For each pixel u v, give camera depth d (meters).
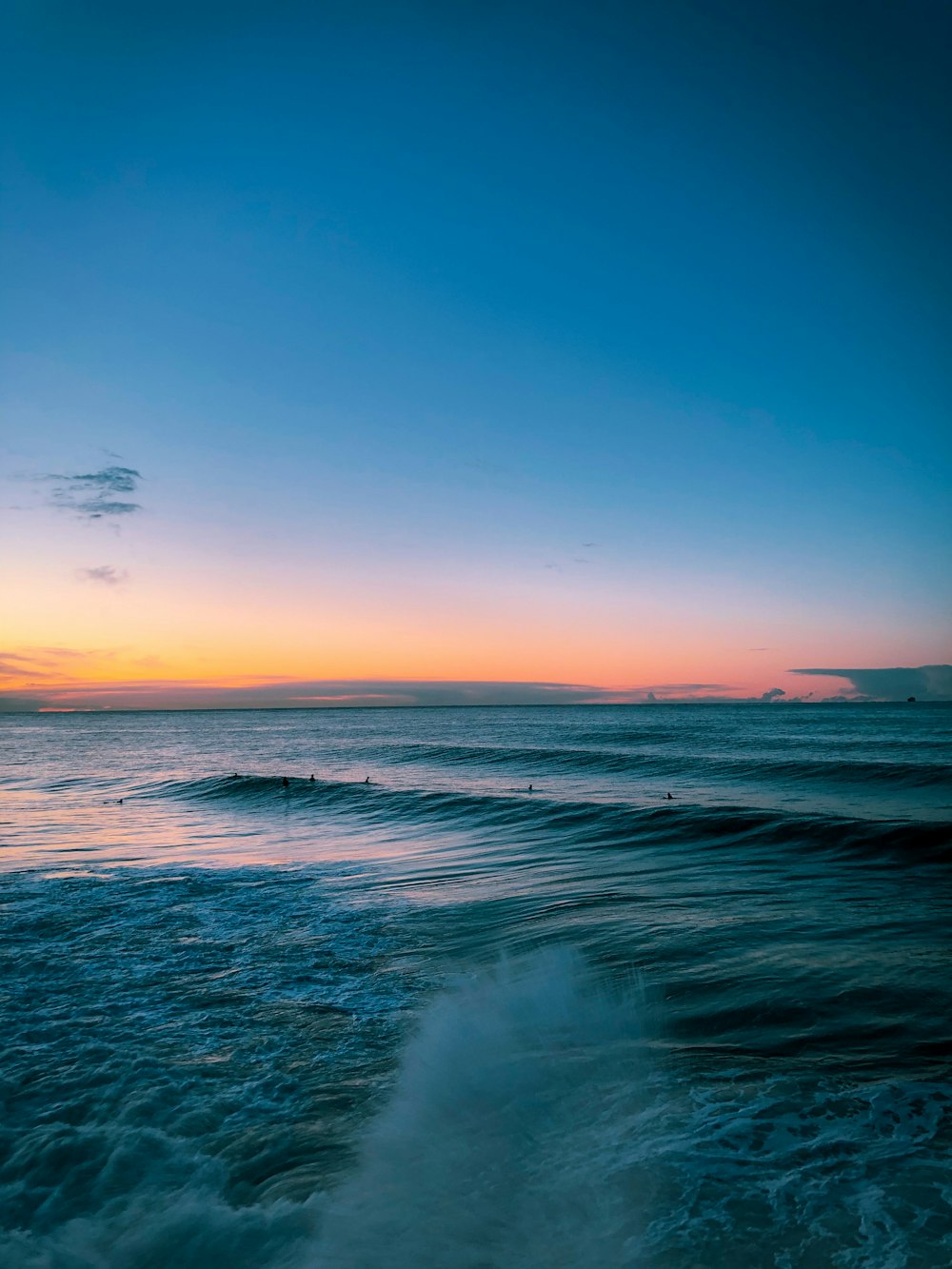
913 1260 3.03
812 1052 5.07
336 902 10.55
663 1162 3.85
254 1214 3.70
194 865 13.52
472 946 8.20
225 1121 4.67
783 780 22.53
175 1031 6.16
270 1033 6.05
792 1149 3.90
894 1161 3.74
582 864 12.24
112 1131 4.60
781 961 6.91
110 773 36.56
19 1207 3.91
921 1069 4.73
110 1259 3.43
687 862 12.01
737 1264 3.09
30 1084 5.28
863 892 9.63
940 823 12.41
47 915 10.05
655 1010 6.01
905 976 6.37
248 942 8.67
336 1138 4.39
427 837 15.97
